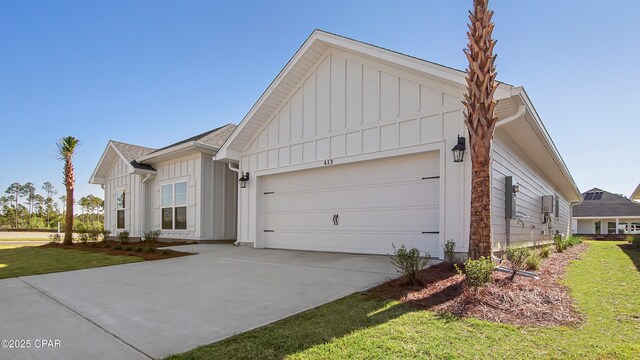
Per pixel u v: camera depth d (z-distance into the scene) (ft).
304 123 35.14
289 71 34.68
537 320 12.25
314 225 34.24
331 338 10.71
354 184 31.45
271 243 38.11
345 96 31.99
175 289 18.06
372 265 24.35
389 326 11.71
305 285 18.57
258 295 16.60
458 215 24.52
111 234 60.80
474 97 17.88
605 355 9.29
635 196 72.79
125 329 12.01
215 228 46.32
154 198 53.06
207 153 45.93
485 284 15.53
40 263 27.78
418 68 25.73
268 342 10.53
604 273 22.26
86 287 18.71
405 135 27.84
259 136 39.63
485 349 9.75
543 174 49.85
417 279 17.65
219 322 12.69
